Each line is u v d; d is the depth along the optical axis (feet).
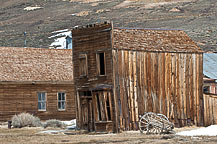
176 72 152.25
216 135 119.03
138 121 141.79
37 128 160.86
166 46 152.05
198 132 128.06
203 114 155.94
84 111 150.41
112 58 138.92
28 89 192.65
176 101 151.33
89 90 145.59
